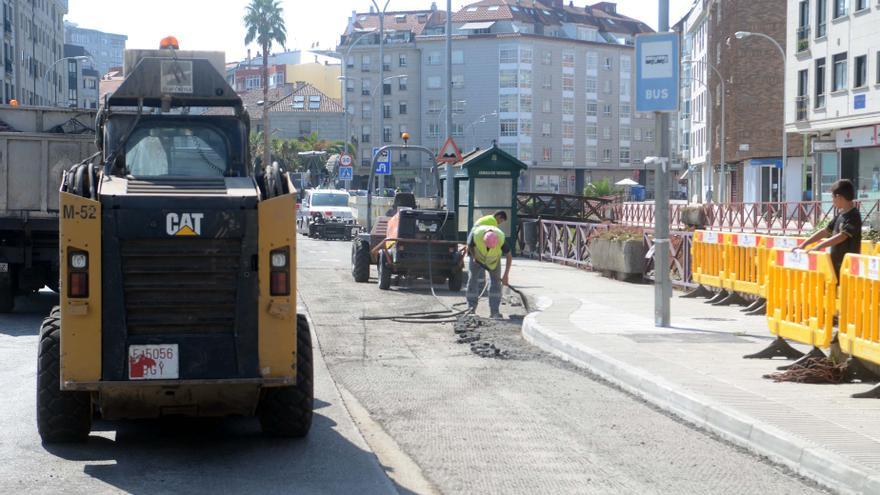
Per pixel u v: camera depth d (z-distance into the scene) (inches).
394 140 4222.4
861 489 245.4
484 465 282.8
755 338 494.9
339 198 1731.1
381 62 1804.9
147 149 326.6
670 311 598.2
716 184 3161.9
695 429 329.7
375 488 259.0
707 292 705.0
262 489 258.7
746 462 286.8
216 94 332.5
